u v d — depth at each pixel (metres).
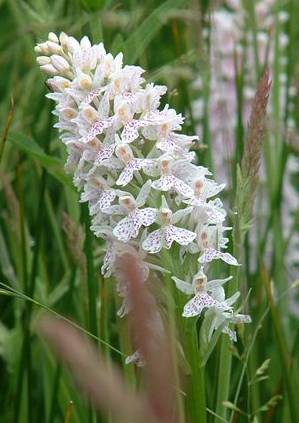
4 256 0.45
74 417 0.37
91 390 0.15
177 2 0.35
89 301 0.35
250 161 0.29
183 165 0.27
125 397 0.15
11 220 0.44
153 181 0.27
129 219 0.27
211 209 0.27
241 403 0.38
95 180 0.27
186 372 0.27
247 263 0.43
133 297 0.16
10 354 0.43
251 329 0.41
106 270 0.29
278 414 0.40
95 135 0.27
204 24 0.51
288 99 0.51
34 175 0.49
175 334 0.27
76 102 0.27
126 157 0.27
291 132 0.49
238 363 0.38
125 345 0.33
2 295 0.46
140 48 0.35
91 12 0.36
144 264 0.27
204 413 0.28
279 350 0.36
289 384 0.36
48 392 0.41
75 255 0.36
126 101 0.27
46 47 0.28
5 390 0.45
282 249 0.46
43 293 0.43
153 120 0.27
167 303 0.27
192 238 0.27
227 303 0.27
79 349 0.15
